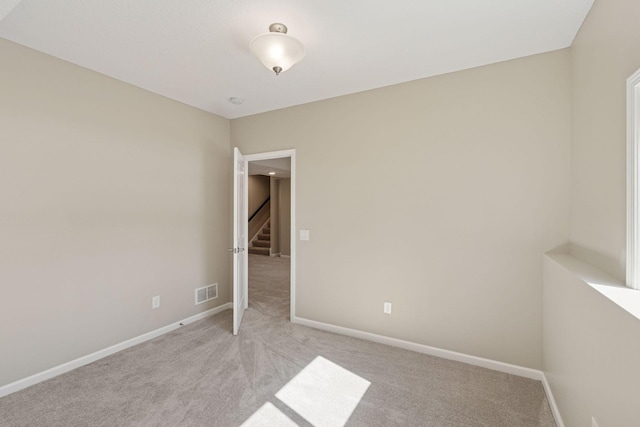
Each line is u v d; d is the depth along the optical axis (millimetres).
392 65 2557
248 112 3795
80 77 2568
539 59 2357
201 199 3697
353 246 3172
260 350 2854
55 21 1954
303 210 3477
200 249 3688
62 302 2449
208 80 2865
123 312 2877
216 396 2141
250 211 10039
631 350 964
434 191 2760
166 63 2535
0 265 2129
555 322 1969
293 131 3543
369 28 2035
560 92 2291
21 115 2230
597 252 1733
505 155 2477
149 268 3113
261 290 5062
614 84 1508
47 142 2367
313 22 1970
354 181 3160
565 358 1732
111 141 2787
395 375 2428
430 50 2316
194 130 3598
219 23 1984
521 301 2436
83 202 2588
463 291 2650
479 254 2584
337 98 3252
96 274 2674
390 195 2969
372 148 3059
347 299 3213
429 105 2775
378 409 2014
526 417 1941
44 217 2350
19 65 2221
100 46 2268
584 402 1416
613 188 1519
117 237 2834
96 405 2035
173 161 3357
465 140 2627
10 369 2170
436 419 1918
